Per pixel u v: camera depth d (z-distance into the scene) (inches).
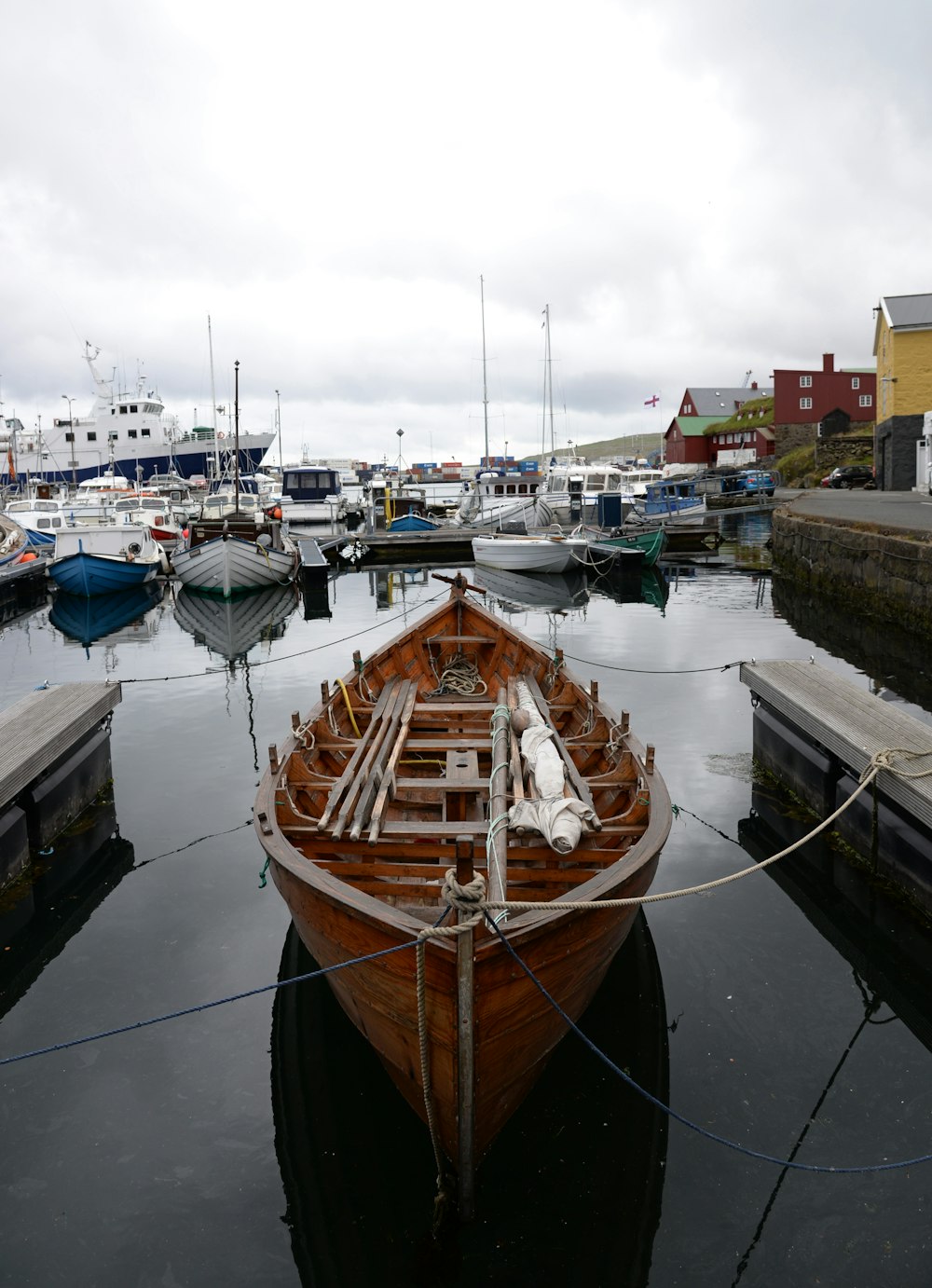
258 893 262.4
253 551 979.3
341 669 586.9
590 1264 142.0
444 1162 155.8
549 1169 159.6
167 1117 174.2
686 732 402.3
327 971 159.8
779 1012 200.2
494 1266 142.6
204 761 384.2
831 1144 163.2
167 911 252.1
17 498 1766.7
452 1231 148.9
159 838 302.0
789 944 227.9
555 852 192.2
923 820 226.5
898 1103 172.6
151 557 1090.7
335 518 1679.4
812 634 663.8
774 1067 182.9
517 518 1405.0
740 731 403.2
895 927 235.0
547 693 333.7
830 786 291.3
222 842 298.4
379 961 149.2
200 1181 159.2
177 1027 201.3
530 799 208.1
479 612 402.0
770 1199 152.3
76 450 2239.2
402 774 259.8
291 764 226.4
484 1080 146.2
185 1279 141.0
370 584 1103.6
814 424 2236.7
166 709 478.3
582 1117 170.9
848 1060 184.7
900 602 635.5
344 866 188.9
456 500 2218.3
